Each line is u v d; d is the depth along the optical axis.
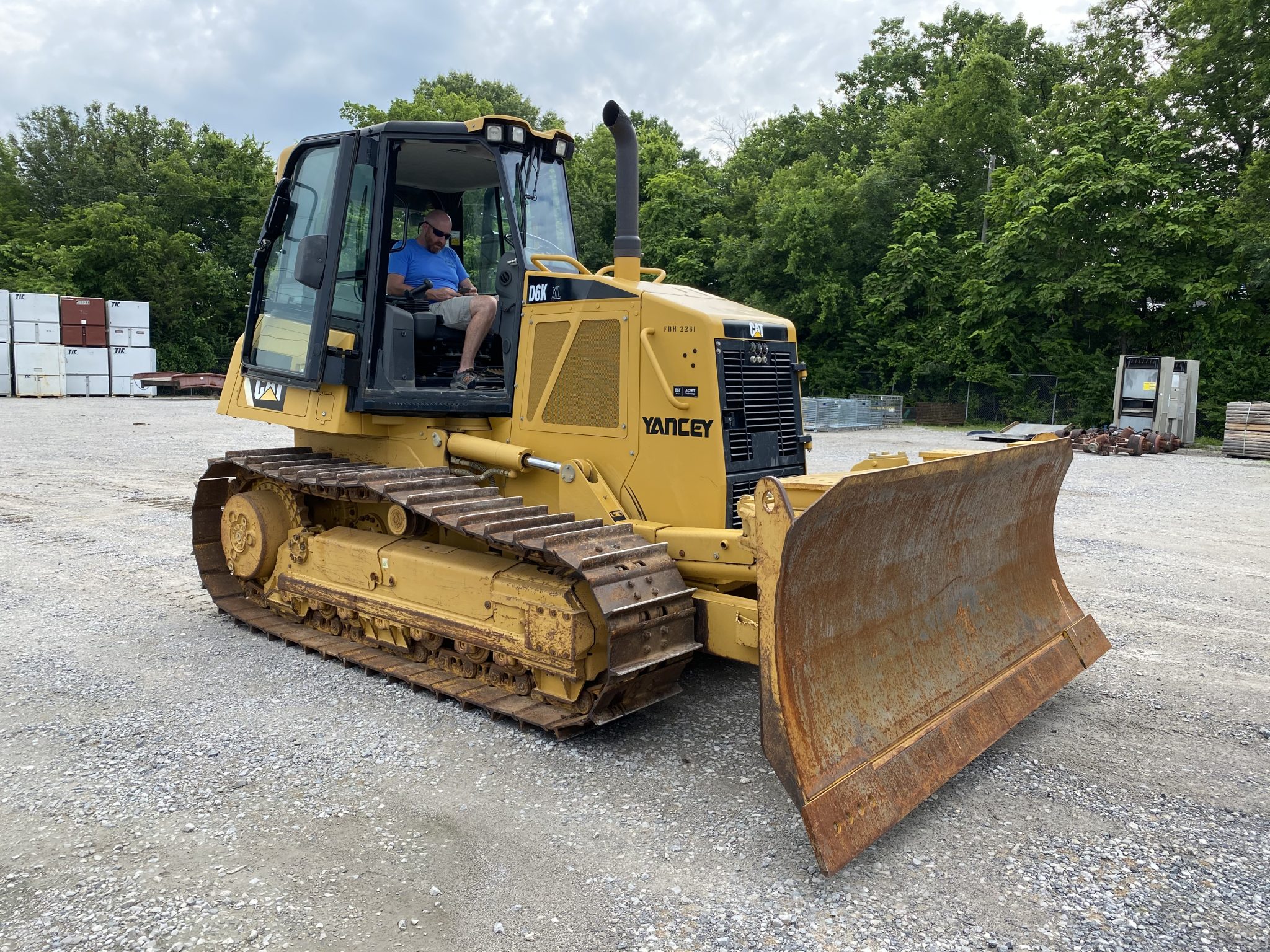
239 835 3.27
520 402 4.94
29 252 33.06
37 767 3.80
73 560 7.75
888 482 3.38
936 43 40.12
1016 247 24.61
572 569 4.01
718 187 36.38
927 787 3.44
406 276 5.54
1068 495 12.17
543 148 5.13
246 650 5.45
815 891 2.97
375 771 3.82
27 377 26.48
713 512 4.27
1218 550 8.64
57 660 5.19
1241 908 2.91
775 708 3.09
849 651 3.53
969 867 3.15
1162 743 4.26
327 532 5.55
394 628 5.08
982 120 30.16
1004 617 4.61
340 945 2.63
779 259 30.03
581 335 4.66
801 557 3.14
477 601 4.47
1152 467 15.73
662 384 4.36
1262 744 4.26
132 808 3.46
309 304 5.29
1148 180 22.81
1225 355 22.23
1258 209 21.14
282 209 5.61
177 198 36.34
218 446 15.77
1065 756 4.11
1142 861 3.21
